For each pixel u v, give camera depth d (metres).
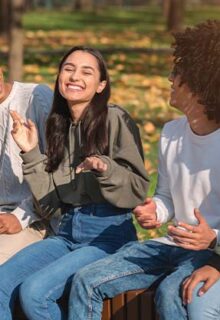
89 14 44.19
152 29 31.70
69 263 4.80
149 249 4.70
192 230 4.31
